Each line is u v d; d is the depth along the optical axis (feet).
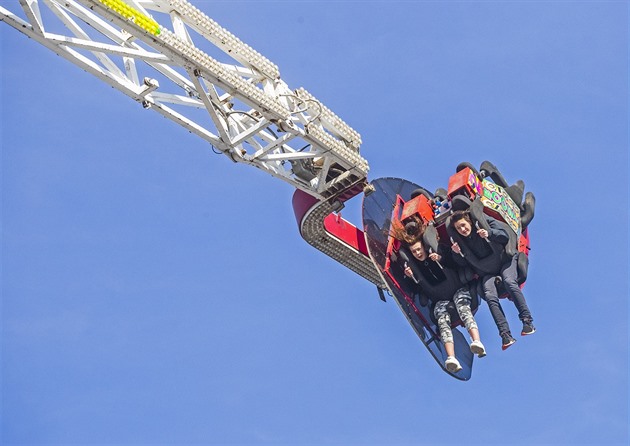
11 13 105.60
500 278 129.18
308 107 124.98
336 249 137.39
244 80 116.98
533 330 126.31
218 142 122.42
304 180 131.13
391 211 134.51
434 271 133.08
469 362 138.92
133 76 116.16
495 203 128.47
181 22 116.67
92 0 105.40
